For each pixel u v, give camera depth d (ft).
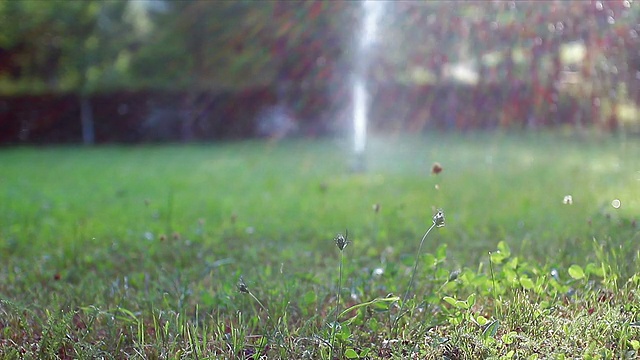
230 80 45.29
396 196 16.85
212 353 6.09
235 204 16.61
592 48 20.04
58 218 15.35
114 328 6.65
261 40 42.39
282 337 6.17
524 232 11.75
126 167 28.09
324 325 6.36
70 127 43.01
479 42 27.40
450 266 9.13
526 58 26.61
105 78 46.52
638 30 17.48
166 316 7.05
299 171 24.26
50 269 10.18
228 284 7.96
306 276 8.50
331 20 34.76
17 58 50.88
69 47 50.93
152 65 50.16
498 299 7.12
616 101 24.89
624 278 7.43
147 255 10.70
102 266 10.14
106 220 14.71
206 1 46.73
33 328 7.20
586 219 11.46
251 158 30.45
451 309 7.00
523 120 34.45
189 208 16.10
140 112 43.34
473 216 13.50
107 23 53.16
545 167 22.13
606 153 25.36
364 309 6.99
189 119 43.70
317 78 42.01
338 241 6.28
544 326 6.40
